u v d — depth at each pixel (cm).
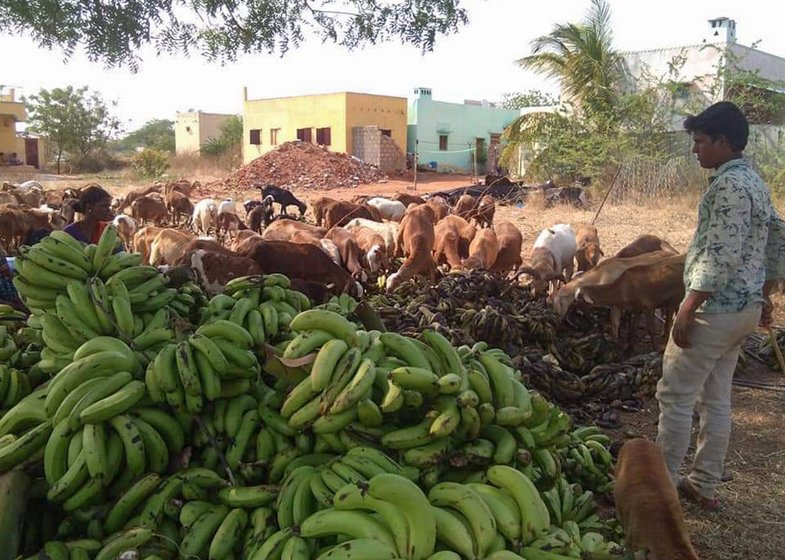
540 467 301
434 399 277
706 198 379
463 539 231
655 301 709
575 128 2447
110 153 5697
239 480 284
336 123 3816
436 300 749
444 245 1066
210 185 3162
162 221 1889
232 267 671
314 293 680
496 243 1027
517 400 292
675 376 411
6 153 4419
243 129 4403
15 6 648
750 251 383
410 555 222
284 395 303
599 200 2155
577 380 615
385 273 1034
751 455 511
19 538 245
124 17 689
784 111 2327
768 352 707
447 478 274
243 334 308
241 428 295
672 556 250
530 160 2675
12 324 402
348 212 1496
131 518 267
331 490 252
